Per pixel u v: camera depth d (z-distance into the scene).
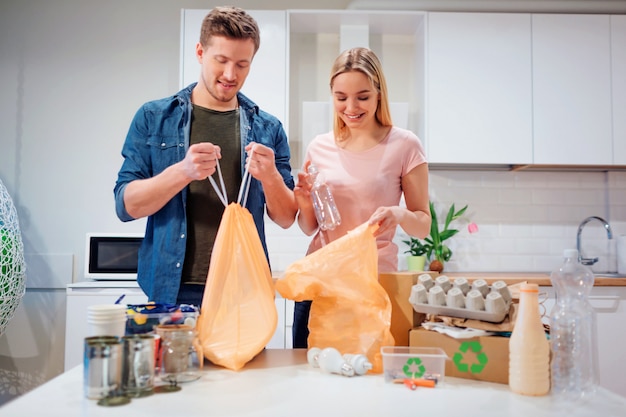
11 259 2.56
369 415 0.87
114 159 3.24
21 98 3.23
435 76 3.03
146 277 1.49
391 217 1.31
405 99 3.33
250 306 1.20
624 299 2.72
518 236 3.28
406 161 1.58
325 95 3.31
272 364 1.21
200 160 1.25
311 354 1.19
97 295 2.68
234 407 0.90
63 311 3.15
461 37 3.04
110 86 3.26
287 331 2.67
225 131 1.53
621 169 3.27
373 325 1.20
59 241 3.20
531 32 3.04
